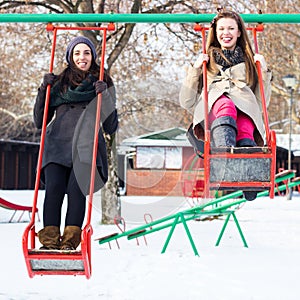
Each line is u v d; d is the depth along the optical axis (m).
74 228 4.60
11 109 28.53
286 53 22.58
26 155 29.12
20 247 8.47
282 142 30.72
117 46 12.27
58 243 4.61
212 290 5.61
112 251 8.23
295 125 34.19
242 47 5.37
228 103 5.00
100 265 7.00
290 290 5.59
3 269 6.74
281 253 8.06
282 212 15.96
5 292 5.56
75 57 5.11
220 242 9.34
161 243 9.27
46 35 14.63
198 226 12.07
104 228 11.40
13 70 18.69
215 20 5.40
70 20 5.83
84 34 12.33
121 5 13.65
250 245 8.96
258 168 4.68
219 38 5.36
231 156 4.65
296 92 26.30
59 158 4.80
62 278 6.24
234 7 13.90
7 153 27.38
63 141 4.87
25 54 16.69
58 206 4.73
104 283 5.99
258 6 14.30
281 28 20.95
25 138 31.47
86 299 5.28
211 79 5.26
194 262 7.21
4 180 27.16
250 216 14.56
